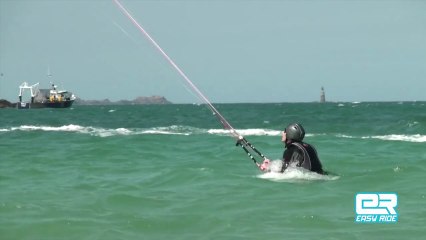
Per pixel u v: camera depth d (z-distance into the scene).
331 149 59.19
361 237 20.73
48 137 86.44
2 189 33.31
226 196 29.22
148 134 93.00
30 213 25.69
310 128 115.62
